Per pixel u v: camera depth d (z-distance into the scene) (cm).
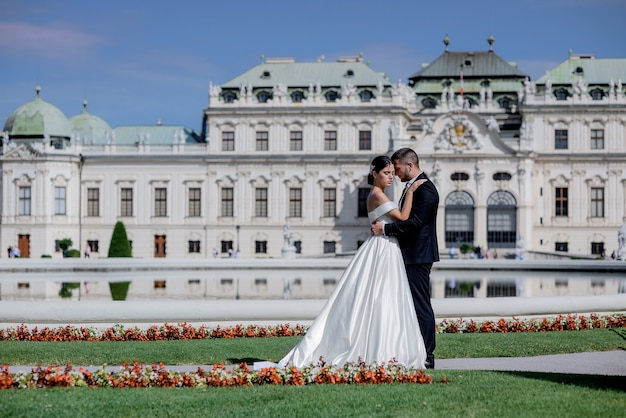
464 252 11806
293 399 1889
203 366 2605
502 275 7806
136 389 2042
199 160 13212
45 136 13112
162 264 8725
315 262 8812
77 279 7412
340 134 13012
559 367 2591
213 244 13238
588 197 12631
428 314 2295
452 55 14250
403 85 13062
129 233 13362
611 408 1797
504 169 12256
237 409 1814
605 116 12600
